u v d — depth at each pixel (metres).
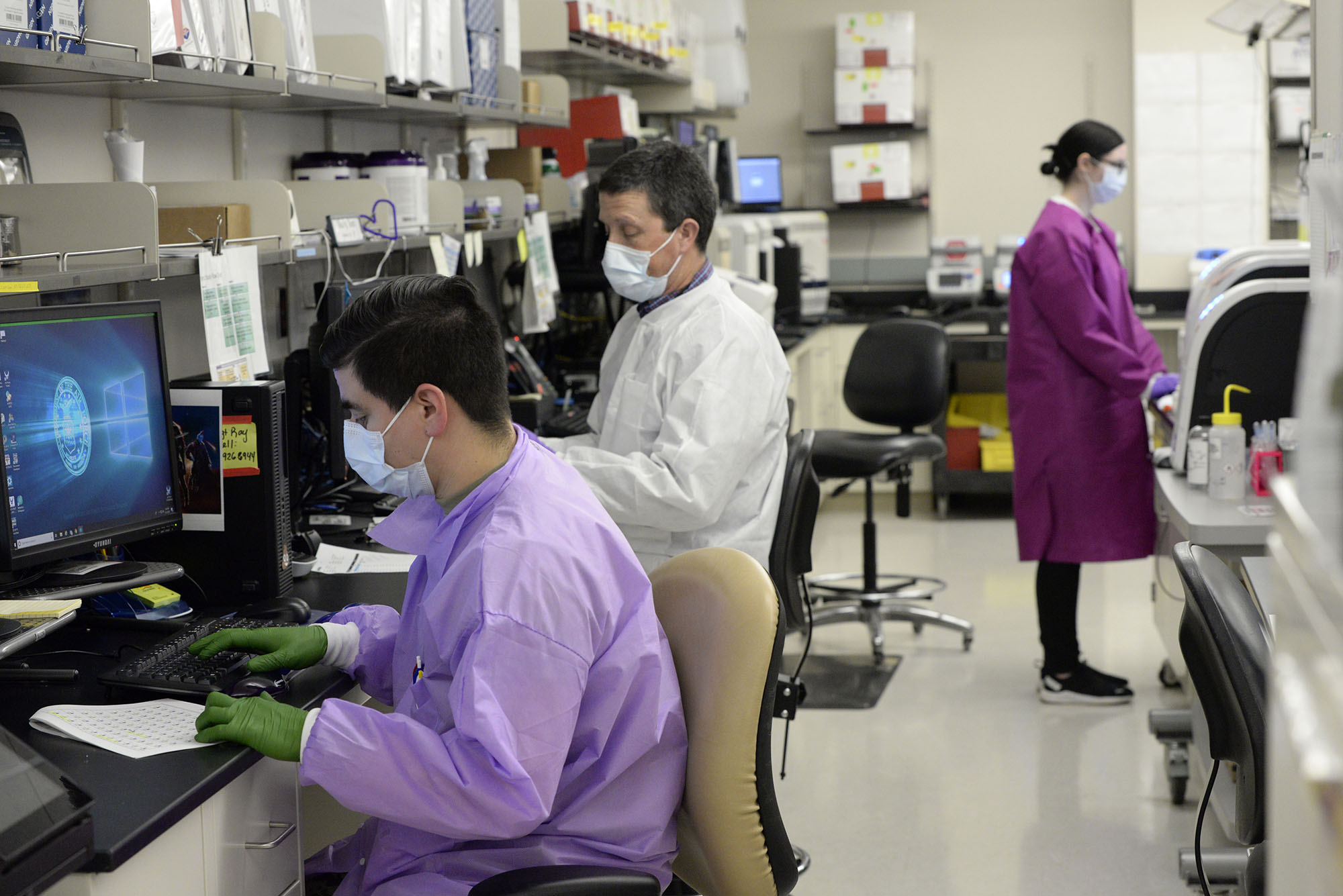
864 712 3.70
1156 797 3.09
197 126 2.59
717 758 1.46
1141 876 2.71
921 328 4.47
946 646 4.28
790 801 3.12
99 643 1.77
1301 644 0.73
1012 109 6.59
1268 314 2.93
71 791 1.16
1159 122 6.21
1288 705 0.73
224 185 2.32
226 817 1.36
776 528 2.45
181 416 1.97
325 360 1.50
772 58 6.82
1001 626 4.47
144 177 2.40
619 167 2.36
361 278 3.26
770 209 6.61
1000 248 6.20
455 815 1.31
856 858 2.82
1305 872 0.69
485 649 1.31
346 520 2.51
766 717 1.47
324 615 1.93
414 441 1.48
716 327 2.33
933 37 6.62
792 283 5.82
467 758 1.30
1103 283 3.50
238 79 2.08
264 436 1.96
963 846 2.86
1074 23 6.47
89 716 1.46
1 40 1.59
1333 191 0.76
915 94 6.59
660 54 4.93
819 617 4.25
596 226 4.01
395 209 2.76
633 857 1.45
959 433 6.02
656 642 1.45
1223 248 6.23
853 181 6.55
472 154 3.62
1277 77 6.09
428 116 3.23
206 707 1.41
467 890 1.40
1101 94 6.48
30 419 1.68
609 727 1.42
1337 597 0.65
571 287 4.13
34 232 1.88
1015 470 3.62
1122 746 3.39
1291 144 6.10
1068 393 3.49
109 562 1.85
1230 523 2.51
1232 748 1.60
